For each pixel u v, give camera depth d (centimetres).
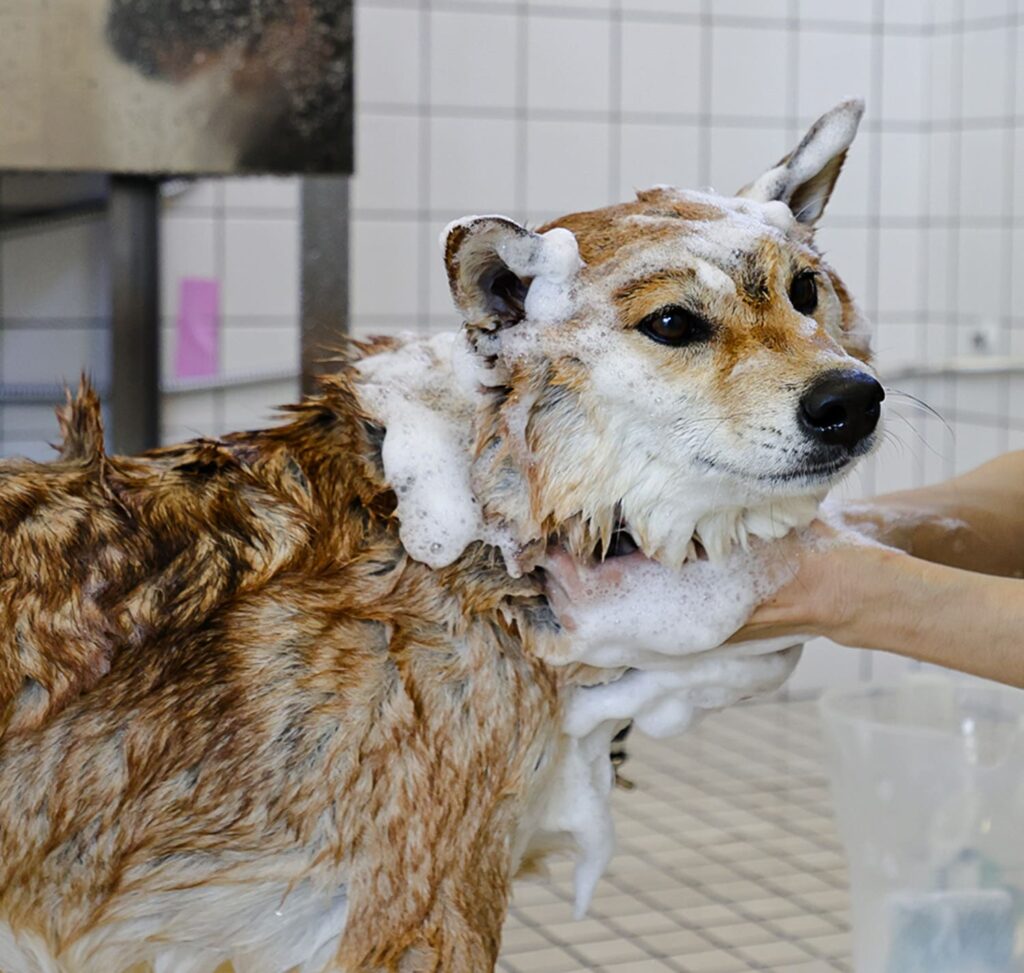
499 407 136
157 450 150
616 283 133
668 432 132
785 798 296
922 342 403
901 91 394
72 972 140
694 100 380
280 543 138
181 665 134
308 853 134
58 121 226
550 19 367
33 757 133
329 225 239
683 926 230
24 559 133
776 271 137
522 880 160
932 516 178
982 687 221
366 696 133
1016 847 193
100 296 353
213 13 227
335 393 147
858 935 201
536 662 139
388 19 356
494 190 370
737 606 141
